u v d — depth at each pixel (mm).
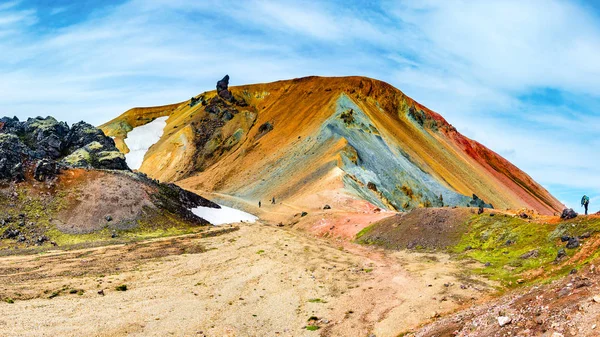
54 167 84688
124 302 41812
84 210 77938
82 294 44031
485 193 192375
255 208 127000
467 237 57312
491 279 42875
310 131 191875
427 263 53219
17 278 49062
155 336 33750
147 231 78250
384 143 176875
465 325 28766
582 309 22844
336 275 52312
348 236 76125
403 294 41906
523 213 56969
